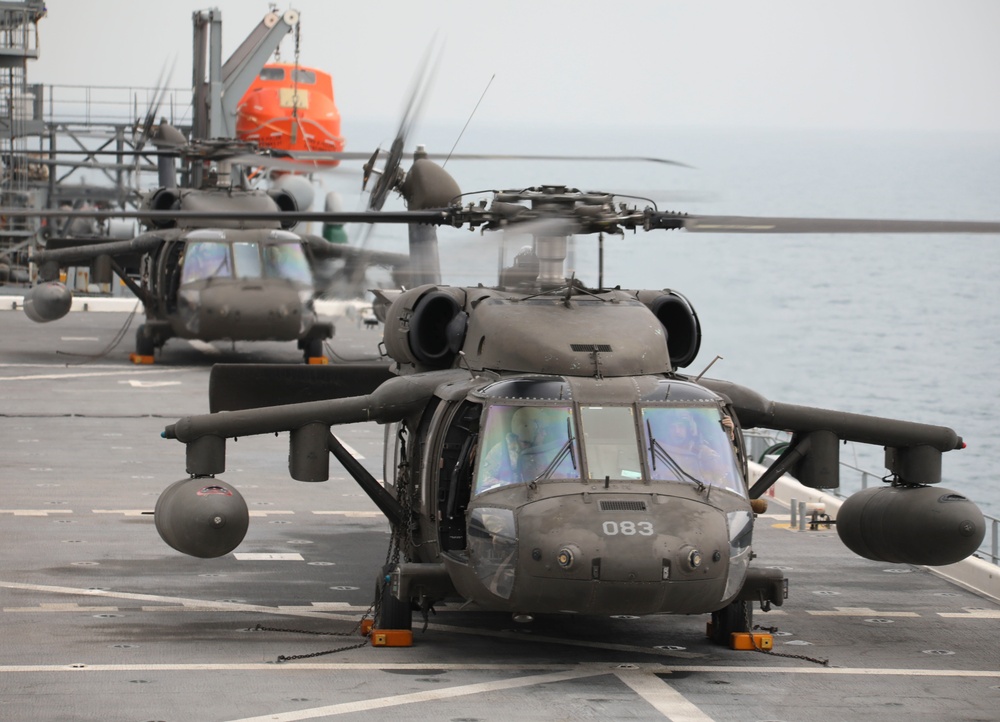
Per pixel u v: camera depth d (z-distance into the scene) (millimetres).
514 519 19047
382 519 31391
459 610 23188
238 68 77500
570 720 17359
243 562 26781
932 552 22281
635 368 21125
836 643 21906
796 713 17922
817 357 124000
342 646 20906
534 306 22016
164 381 51375
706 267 58781
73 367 54312
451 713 17547
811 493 34031
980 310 164625
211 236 54250
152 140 69438
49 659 19781
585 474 19516
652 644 21516
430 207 28609
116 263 57719
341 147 89312
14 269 84375
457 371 22547
